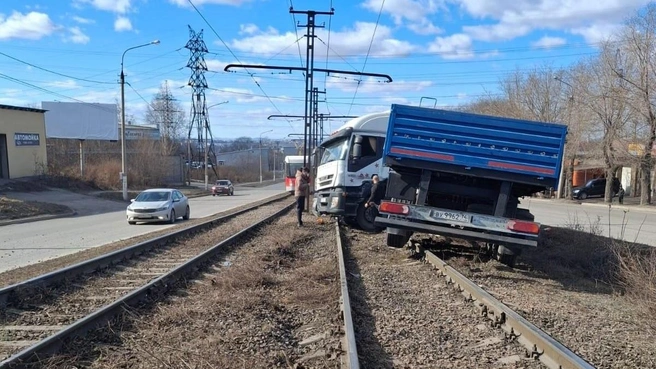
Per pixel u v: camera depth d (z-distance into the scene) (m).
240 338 5.36
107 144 61.59
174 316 6.10
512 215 9.44
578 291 8.30
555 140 8.42
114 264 9.81
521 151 8.52
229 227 17.19
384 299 7.19
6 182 35.34
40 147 40.53
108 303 6.94
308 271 9.01
